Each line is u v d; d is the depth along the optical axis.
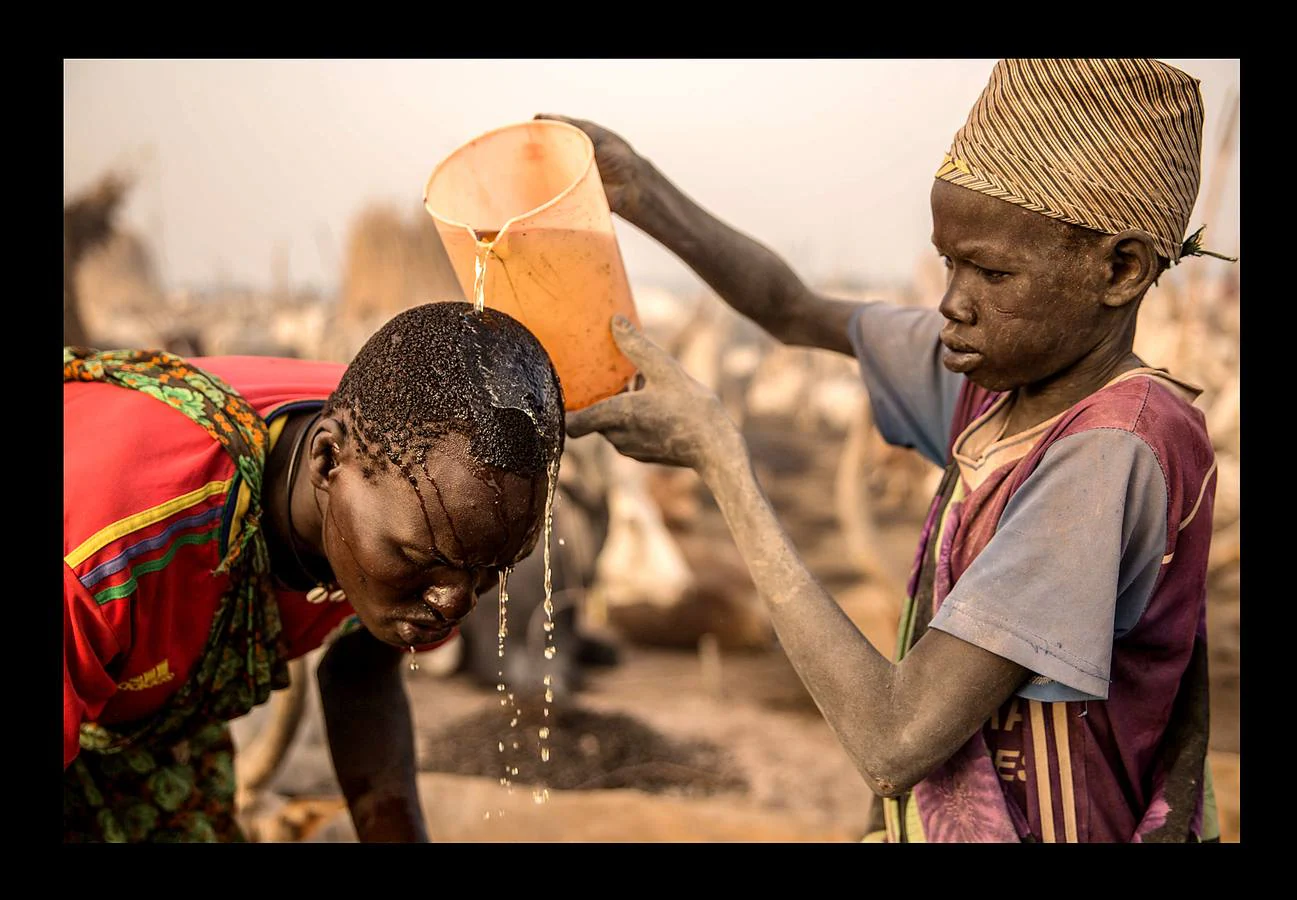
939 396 1.76
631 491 5.91
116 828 1.84
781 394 12.57
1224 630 5.00
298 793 3.16
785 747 4.45
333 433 1.35
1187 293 6.43
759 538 1.46
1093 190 1.30
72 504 1.41
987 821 1.46
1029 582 1.32
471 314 1.35
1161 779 1.47
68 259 7.43
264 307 11.67
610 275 1.56
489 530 1.30
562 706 4.70
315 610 1.77
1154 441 1.33
